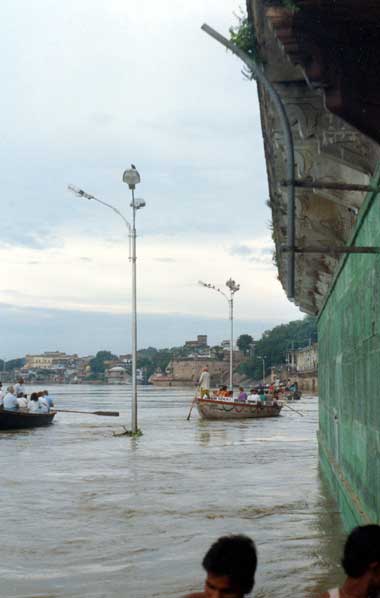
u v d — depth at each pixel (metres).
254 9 6.37
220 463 20.23
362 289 8.34
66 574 9.28
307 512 13.00
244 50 6.98
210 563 3.30
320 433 19.17
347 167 8.04
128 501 14.21
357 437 9.22
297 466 19.61
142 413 52.34
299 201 10.21
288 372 158.50
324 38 6.06
